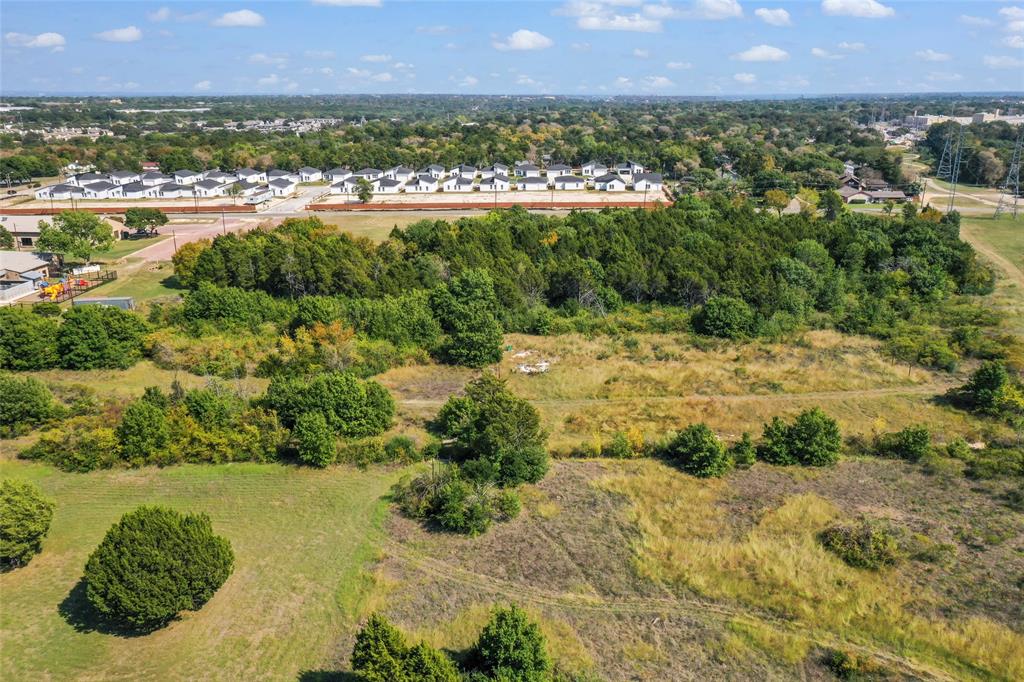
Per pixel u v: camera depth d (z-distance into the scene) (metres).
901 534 32.47
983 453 40.69
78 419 42.00
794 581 29.12
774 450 40.28
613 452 41.25
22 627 26.28
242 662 24.88
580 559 30.92
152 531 26.20
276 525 33.19
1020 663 24.73
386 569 30.12
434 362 56.03
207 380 50.66
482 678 22.33
